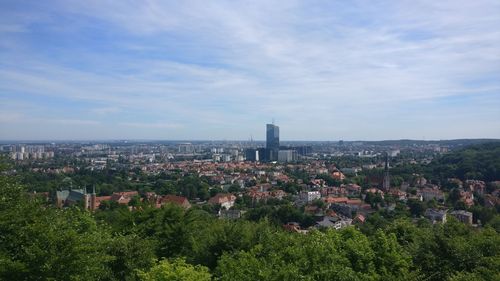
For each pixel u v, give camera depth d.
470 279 22.92
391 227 37.88
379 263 26.02
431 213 106.75
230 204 141.50
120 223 39.03
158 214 38.47
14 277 19.33
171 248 36.66
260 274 21.41
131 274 27.11
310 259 23.52
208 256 34.12
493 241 29.08
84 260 21.25
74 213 33.41
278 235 32.34
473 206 111.62
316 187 172.75
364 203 129.62
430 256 28.02
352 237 29.58
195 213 40.69
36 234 21.31
